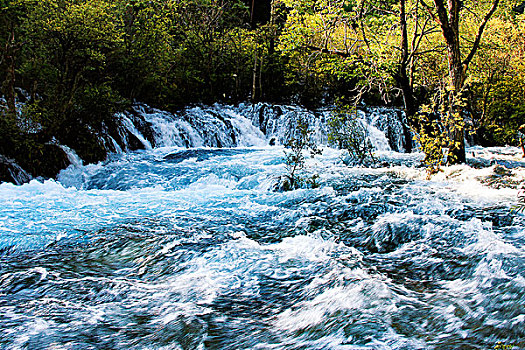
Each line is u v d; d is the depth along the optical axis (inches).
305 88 934.4
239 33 922.7
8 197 276.8
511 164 426.9
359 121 713.0
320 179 326.3
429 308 105.6
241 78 921.5
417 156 511.8
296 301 118.1
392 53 510.6
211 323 107.0
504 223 183.0
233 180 354.0
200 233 191.8
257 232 194.9
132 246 175.6
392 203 230.8
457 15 380.8
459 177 310.3
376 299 110.9
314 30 557.6
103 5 496.1
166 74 752.3
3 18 477.4
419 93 770.8
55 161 422.9
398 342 89.0
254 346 93.8
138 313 115.3
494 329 92.4
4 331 106.1
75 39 467.8
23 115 414.9
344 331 95.3
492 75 825.5
